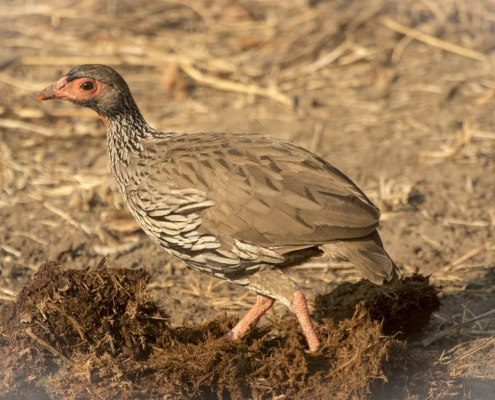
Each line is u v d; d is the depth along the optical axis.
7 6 21.66
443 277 12.37
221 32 20.45
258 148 10.26
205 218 10.02
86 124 17.17
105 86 11.24
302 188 9.77
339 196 9.72
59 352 9.52
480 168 15.36
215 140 10.58
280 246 9.81
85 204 14.24
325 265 12.70
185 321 10.76
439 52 19.61
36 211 14.16
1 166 15.48
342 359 9.54
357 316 10.16
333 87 18.48
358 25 20.48
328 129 16.94
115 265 12.76
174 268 12.80
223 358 9.42
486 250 13.02
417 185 14.84
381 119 17.25
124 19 20.97
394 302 10.74
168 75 18.48
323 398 9.37
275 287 10.06
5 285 12.15
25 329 9.47
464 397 9.56
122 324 9.72
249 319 10.45
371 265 9.57
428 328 11.24
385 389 9.46
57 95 11.38
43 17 21.14
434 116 17.20
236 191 9.91
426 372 9.61
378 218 9.74
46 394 9.45
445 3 21.38
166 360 9.39
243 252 9.98
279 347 9.88
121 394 9.25
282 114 17.53
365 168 15.41
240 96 18.27
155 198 10.39
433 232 13.54
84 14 21.22
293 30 20.39
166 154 10.67
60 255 12.94
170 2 21.80
